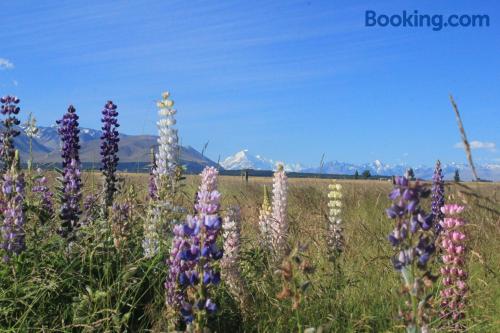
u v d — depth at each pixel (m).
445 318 5.43
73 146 7.53
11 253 5.15
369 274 6.50
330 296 5.56
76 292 5.04
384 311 5.39
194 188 7.50
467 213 7.44
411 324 3.57
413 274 3.56
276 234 6.78
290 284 3.97
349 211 10.95
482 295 5.70
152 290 5.27
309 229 7.46
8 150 7.35
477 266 6.62
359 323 5.04
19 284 4.84
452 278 5.59
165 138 7.03
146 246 5.88
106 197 7.42
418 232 3.60
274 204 7.27
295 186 14.10
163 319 4.62
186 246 4.32
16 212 5.27
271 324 5.07
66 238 5.83
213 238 3.90
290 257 3.96
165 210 6.34
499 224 6.62
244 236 6.94
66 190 6.57
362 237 8.05
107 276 5.07
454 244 5.66
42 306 4.79
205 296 3.89
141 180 8.05
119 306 4.92
